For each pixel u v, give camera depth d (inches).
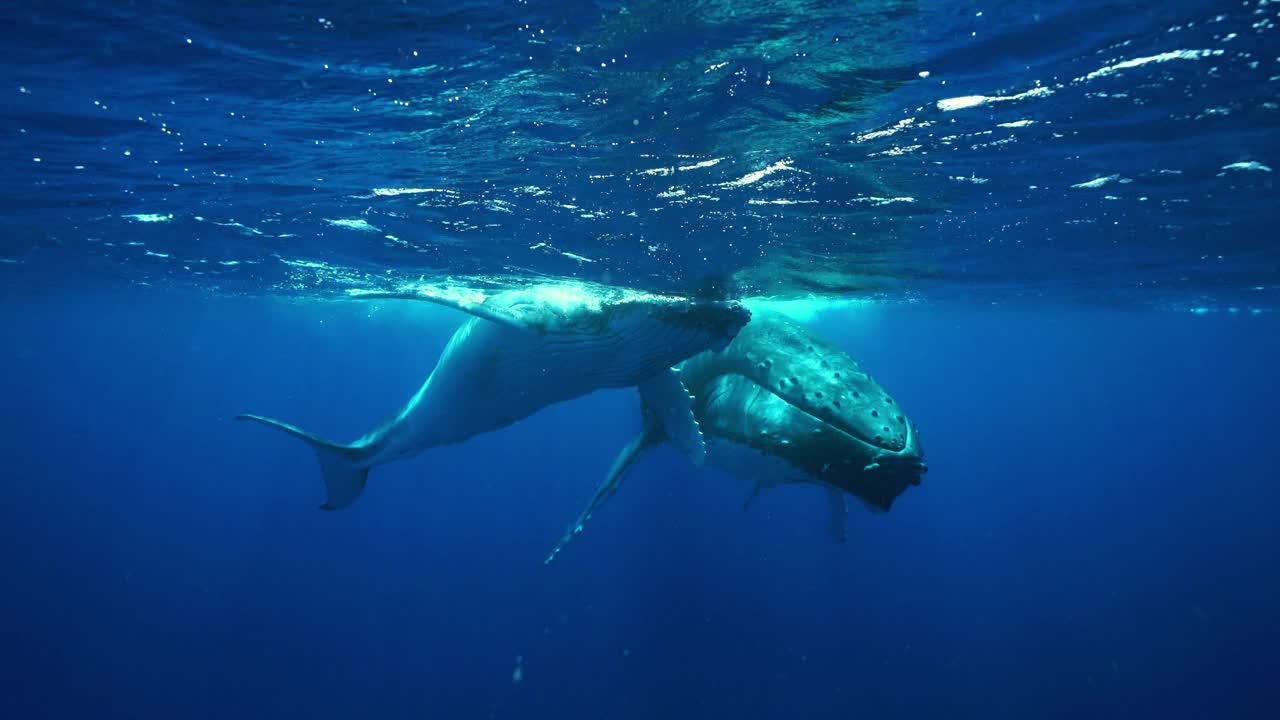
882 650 1286.9
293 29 232.7
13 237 668.7
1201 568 1996.8
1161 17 213.9
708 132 298.4
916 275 695.7
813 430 301.1
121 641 1398.9
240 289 1031.6
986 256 613.3
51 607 1599.4
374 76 263.1
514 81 260.5
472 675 1211.9
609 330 256.8
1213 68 249.9
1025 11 210.5
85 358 3292.3
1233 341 2025.1
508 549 1934.1
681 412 307.7
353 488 366.0
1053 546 2230.6
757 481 360.2
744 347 358.9
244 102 291.7
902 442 279.6
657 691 1125.7
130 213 514.6
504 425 305.1
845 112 280.8
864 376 325.4
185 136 332.8
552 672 1200.8
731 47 232.1
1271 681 1214.3
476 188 376.5
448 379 282.0
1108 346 2260.1
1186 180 393.4
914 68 246.4
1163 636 1416.1
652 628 1331.2
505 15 217.6
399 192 394.3
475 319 267.9
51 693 1197.7
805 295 753.0
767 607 1435.8
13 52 255.1
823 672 1193.4
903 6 207.6
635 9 209.9
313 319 1694.1
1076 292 954.1
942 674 1217.4
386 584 1691.7
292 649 1339.8
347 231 497.4
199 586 1742.1
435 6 213.9
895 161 339.6
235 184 409.4
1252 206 453.7
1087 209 454.6
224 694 1190.9
